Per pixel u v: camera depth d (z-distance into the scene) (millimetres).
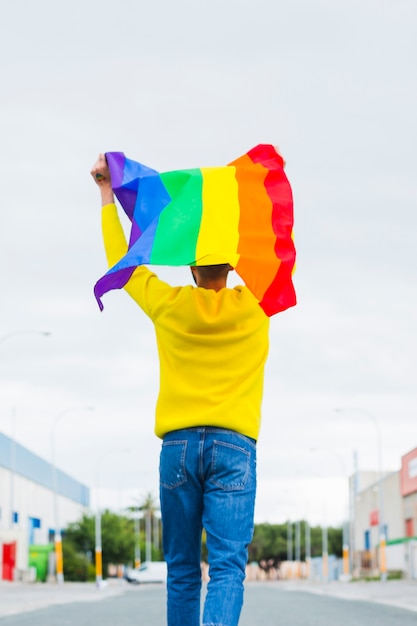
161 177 4000
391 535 69438
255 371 3844
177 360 3842
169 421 3797
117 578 98125
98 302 3867
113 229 4223
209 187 3898
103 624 12672
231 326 3811
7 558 58188
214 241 3791
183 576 3871
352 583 54656
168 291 3912
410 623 12789
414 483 60125
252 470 3785
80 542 89250
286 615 14906
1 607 19109
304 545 140625
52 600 25031
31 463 73500
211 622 3484
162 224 3826
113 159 4219
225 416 3727
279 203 3873
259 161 4066
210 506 3695
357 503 89125
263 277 3766
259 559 142000
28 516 72500
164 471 3816
